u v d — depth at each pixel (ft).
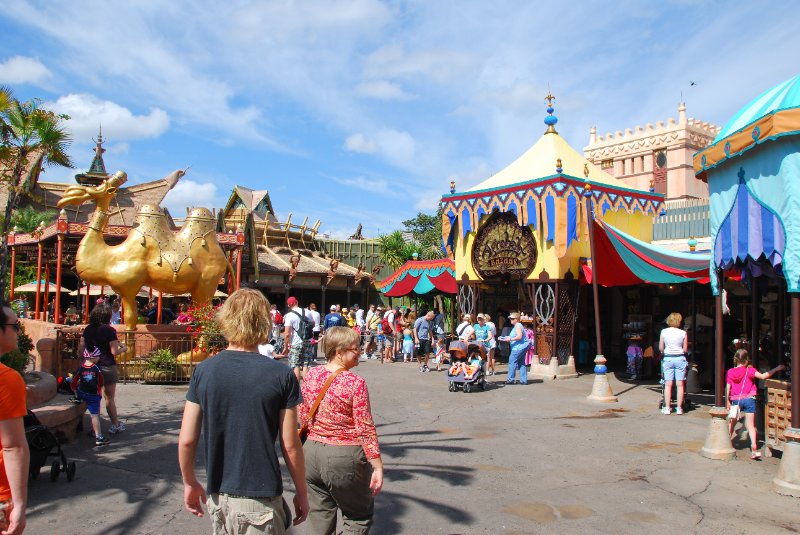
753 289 29.04
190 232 49.19
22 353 27.07
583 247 53.78
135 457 23.48
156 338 45.29
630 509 18.67
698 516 18.10
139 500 18.71
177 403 34.96
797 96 21.31
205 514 17.63
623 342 62.39
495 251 57.36
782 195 21.29
